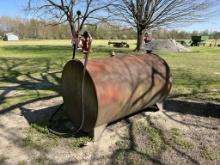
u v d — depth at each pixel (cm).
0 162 384
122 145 436
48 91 791
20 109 612
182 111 604
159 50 2798
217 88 848
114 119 480
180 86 873
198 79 1017
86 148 424
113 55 541
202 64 1559
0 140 452
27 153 409
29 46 3600
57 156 401
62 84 502
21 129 495
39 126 503
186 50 2842
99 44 4200
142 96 504
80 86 455
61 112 570
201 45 4391
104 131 486
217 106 642
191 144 439
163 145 436
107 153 411
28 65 1438
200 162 387
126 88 461
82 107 456
